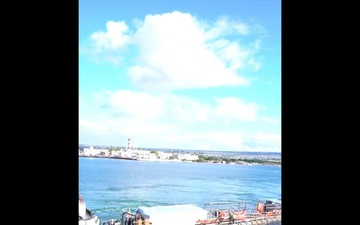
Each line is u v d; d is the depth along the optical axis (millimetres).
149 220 6703
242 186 25531
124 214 7441
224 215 7227
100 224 7812
